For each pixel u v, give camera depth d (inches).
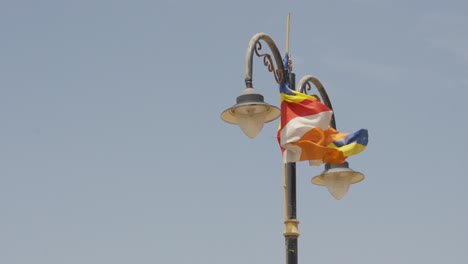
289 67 518.3
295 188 489.7
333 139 500.7
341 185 547.2
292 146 486.9
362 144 497.4
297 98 486.9
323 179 553.6
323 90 550.9
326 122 487.2
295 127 481.4
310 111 484.7
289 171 491.8
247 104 461.7
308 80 534.6
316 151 486.3
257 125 471.2
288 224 484.7
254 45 476.1
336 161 496.7
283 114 488.4
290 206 487.8
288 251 481.4
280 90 488.4
